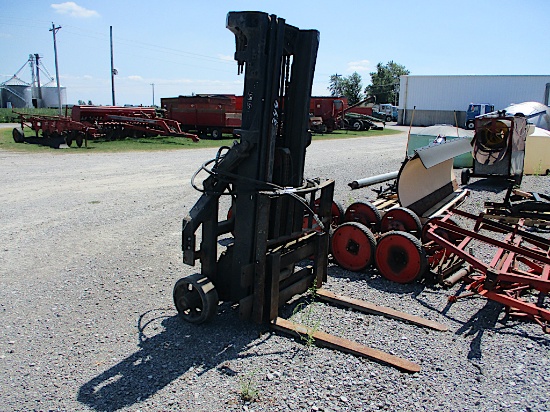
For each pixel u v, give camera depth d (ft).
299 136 15.47
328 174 49.55
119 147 71.26
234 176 14.26
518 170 41.45
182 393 11.48
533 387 11.87
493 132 39.47
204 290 14.51
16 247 22.90
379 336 14.52
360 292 18.03
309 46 14.87
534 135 50.03
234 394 11.44
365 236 19.54
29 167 49.49
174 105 98.07
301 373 12.37
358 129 146.41
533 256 17.33
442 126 48.29
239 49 14.03
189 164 54.29
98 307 16.37
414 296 17.72
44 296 17.21
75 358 13.07
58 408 10.93
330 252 21.68
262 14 13.20
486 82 184.55
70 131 69.10
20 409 10.89
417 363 13.00
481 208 33.35
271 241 14.73
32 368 12.57
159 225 27.32
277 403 11.11
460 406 11.09
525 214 29.53
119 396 11.36
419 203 27.71
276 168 15.29
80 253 22.15
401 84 198.90
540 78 176.55
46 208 31.17
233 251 15.15
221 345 13.82
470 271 19.44
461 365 12.91
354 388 11.75
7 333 14.44
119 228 26.58
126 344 13.84
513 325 15.42
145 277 19.25
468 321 15.70
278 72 14.03
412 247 18.29
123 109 82.94
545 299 17.39
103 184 40.52
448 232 20.74
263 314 14.93
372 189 37.37
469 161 52.24
